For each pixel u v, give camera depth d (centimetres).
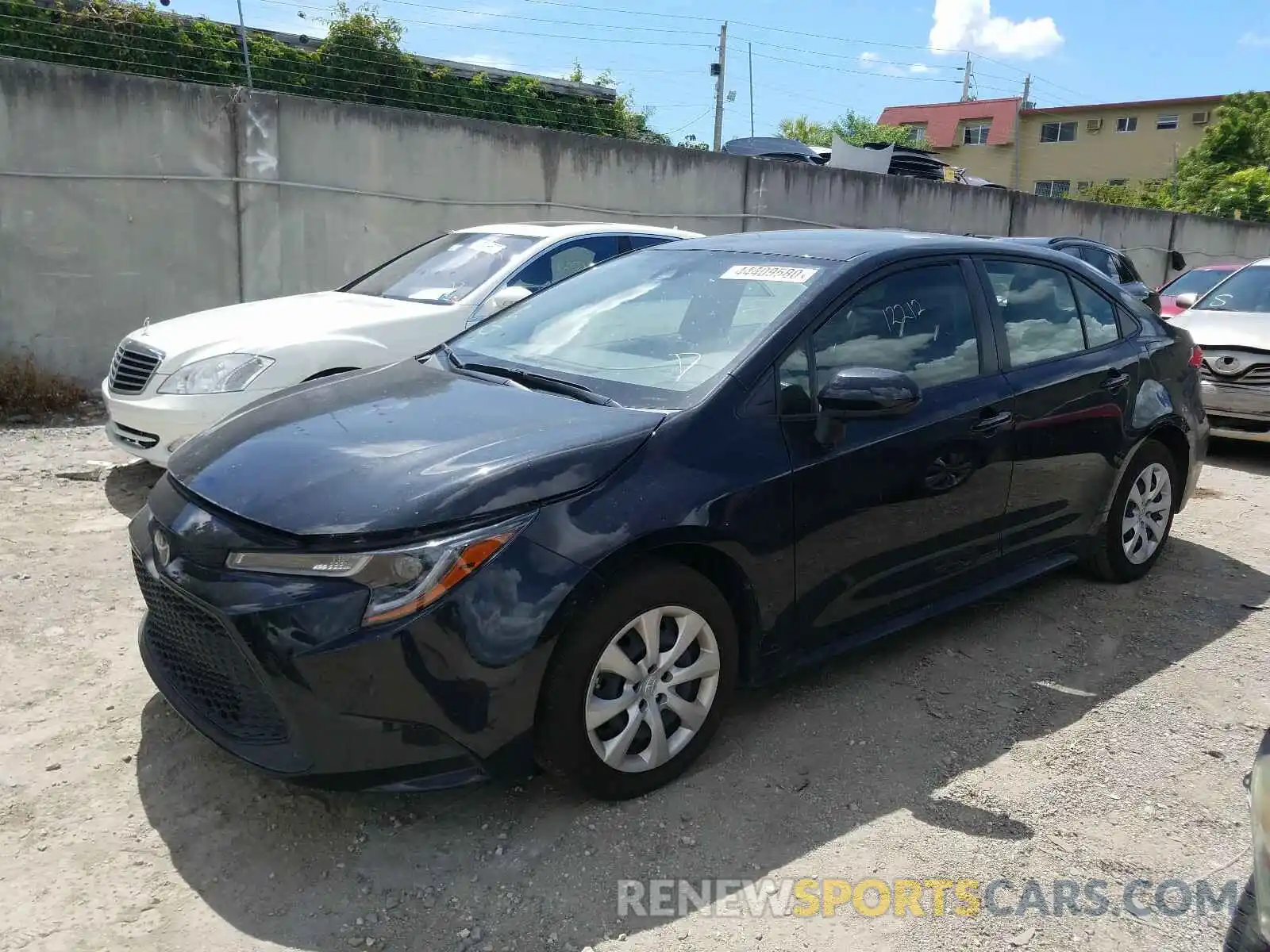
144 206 921
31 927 253
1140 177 4700
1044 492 431
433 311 646
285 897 267
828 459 340
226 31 1410
